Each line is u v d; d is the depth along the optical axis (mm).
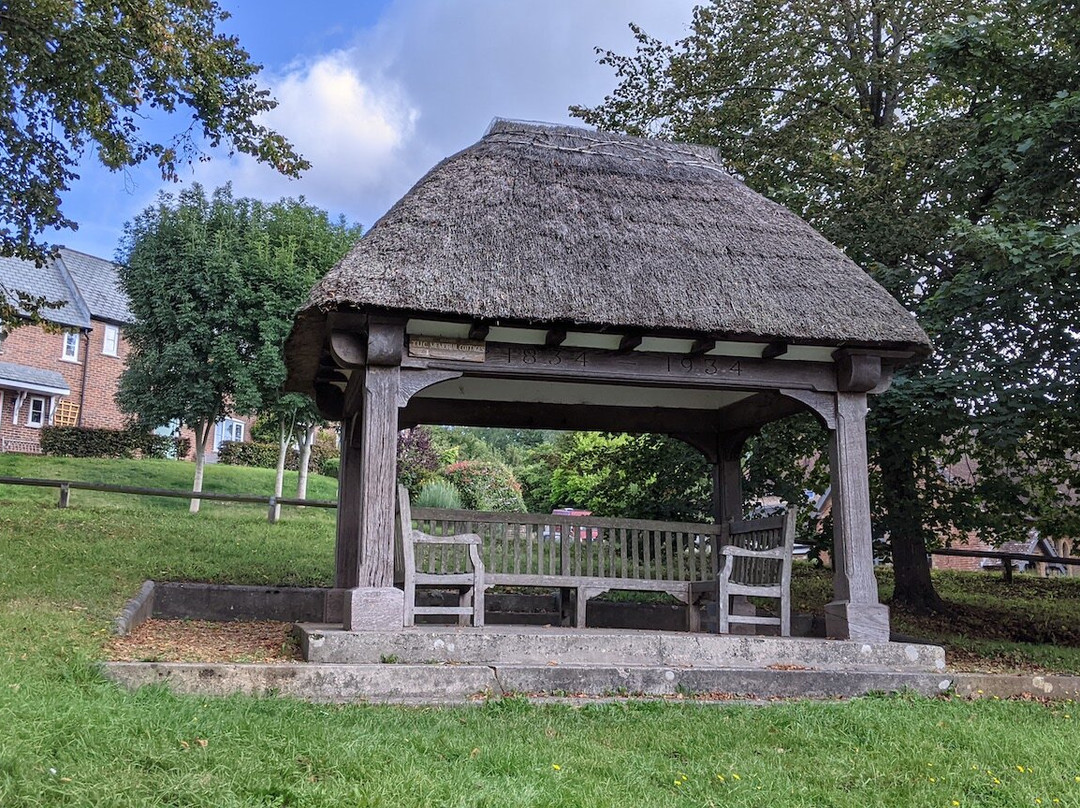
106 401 32656
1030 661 9430
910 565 13469
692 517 13727
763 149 14500
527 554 8938
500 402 10734
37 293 30797
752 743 5730
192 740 4617
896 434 11422
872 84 14836
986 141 11000
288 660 6953
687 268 8305
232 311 15992
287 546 13570
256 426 23000
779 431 13453
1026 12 10750
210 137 11344
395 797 4102
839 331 8070
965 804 4742
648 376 8312
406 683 6531
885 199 12984
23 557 10547
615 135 9992
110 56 9875
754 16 15242
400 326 7504
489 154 9062
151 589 10008
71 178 11539
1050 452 11766
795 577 15484
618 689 6938
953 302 10305
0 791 3582
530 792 4355
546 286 7637
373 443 7465
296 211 17844
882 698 7141
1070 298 9430
